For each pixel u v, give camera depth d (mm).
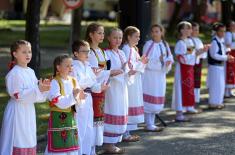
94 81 7777
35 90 6621
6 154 6840
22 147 6801
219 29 12367
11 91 6730
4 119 6910
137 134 9930
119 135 8562
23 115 6797
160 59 9922
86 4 52906
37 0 12828
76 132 7395
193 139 9602
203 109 12586
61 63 7203
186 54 11078
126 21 11211
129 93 9102
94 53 8156
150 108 10016
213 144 9250
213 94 12578
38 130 9547
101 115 8141
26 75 6832
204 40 29234
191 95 11305
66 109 7258
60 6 47625
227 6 20344
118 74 8234
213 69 12531
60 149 7250
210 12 45844
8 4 49750
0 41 26000
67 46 25172
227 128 10562
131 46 9016
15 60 6887
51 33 32562
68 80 7305
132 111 9125
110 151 8586
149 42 10031
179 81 11219
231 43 14016
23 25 38281
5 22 40969
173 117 11609
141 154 8562
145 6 11141
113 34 8508
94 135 8094
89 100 7762
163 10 47594
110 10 51938
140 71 8953
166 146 9086
